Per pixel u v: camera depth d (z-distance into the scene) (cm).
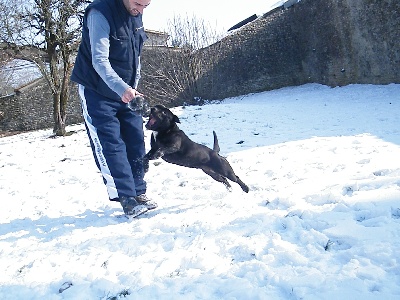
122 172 399
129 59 401
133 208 398
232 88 2217
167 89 2242
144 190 434
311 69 2017
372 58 1555
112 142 397
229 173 473
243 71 2195
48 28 1372
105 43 373
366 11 1531
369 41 1551
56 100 1387
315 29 1916
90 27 372
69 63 1422
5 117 2258
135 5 380
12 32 1353
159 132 443
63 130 1395
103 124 395
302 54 2067
